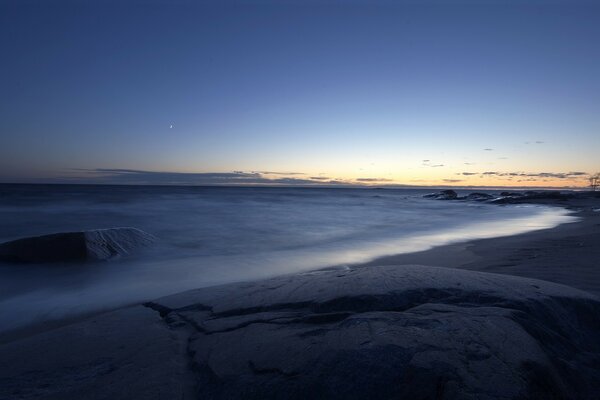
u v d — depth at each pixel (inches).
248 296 161.8
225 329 132.0
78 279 301.7
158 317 163.6
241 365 105.2
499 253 364.2
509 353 94.8
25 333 190.2
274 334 118.6
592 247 350.6
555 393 89.7
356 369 91.7
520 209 1273.4
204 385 102.6
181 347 128.3
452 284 146.2
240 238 551.8
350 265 349.7
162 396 99.3
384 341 98.7
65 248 363.6
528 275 239.6
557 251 341.4
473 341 98.7
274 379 96.7
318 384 91.7
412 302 134.0
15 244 356.2
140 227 666.8
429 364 89.2
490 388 83.2
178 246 465.7
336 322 123.3
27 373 115.8
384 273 165.8
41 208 1040.2
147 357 121.6
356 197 2709.2
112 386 105.0
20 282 293.0
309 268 340.2
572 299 137.5
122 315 168.9
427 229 677.3
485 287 142.8
